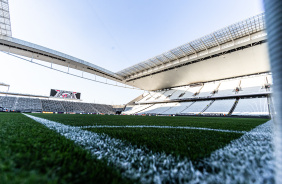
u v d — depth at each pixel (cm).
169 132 188
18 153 74
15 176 51
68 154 81
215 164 71
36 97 2600
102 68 2409
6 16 1287
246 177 57
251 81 1988
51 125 237
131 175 62
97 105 3189
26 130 156
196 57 1789
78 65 2191
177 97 2586
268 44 37
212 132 194
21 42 1617
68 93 2995
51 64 2067
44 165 63
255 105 1589
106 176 60
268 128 262
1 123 223
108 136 147
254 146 110
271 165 65
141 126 277
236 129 239
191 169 66
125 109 3419
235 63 1800
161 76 2506
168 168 69
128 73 2570
